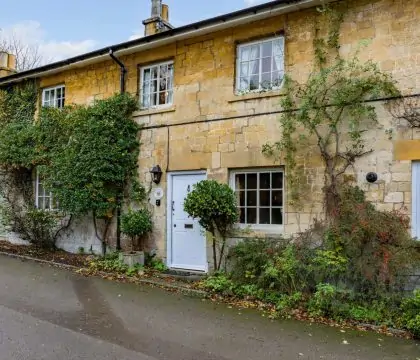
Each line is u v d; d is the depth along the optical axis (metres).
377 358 4.22
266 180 7.64
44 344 4.37
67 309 5.70
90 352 4.20
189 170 8.49
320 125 6.96
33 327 4.90
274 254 6.45
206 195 7.20
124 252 8.63
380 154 6.45
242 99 7.83
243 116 7.82
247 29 7.89
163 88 9.16
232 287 6.54
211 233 7.77
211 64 8.30
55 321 5.17
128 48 9.16
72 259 9.38
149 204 8.98
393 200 6.30
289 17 7.43
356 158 6.63
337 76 6.85
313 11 7.20
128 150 9.28
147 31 10.38
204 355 4.23
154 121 9.05
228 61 8.09
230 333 4.89
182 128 8.62
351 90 6.64
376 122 6.49
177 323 5.23
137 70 9.44
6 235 12.02
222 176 7.99
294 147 7.19
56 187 9.80
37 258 9.48
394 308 5.38
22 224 10.72
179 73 8.74
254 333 4.90
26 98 11.45
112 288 6.91
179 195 8.65
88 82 10.28
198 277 7.72
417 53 6.27
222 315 5.57
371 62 6.60
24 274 7.84
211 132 8.20
